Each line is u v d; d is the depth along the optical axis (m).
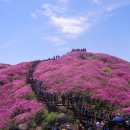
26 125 39.91
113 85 49.56
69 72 56.47
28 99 48.78
